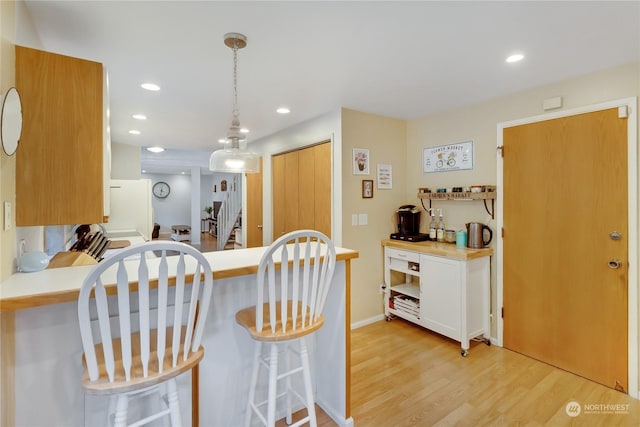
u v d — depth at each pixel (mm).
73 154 1450
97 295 973
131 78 2355
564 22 1626
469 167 3012
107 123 1651
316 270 1465
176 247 1039
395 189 3527
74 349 1253
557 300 2436
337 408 1857
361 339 2965
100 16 1556
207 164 8156
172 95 2732
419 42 1827
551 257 2463
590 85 2250
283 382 1868
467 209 3061
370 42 1835
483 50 1934
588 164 2256
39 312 1185
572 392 2129
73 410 1258
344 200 3137
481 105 2910
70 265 1556
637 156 2047
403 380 2283
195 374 1481
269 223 4477
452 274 2734
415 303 3146
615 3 1466
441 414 1921
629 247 2082
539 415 1905
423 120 3430
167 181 12164
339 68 2191
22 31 1422
